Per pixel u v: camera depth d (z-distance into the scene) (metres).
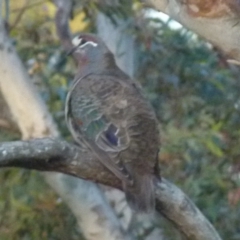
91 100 8.95
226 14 7.32
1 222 13.05
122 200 14.17
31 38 14.29
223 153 13.63
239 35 7.32
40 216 12.95
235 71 14.81
